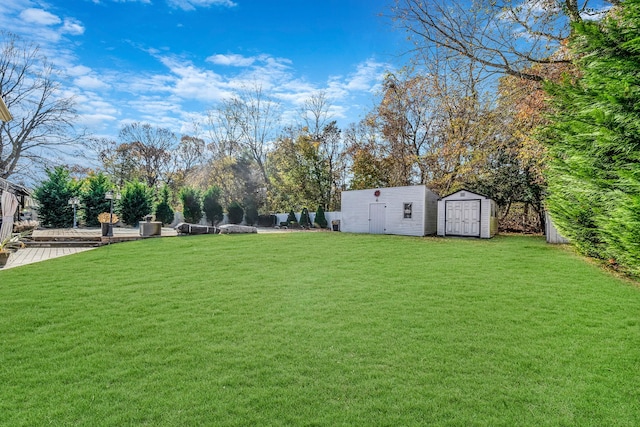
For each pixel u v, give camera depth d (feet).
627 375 11.09
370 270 28.04
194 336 14.56
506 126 47.37
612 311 17.03
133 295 21.08
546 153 31.48
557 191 29.99
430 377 11.07
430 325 15.65
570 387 10.46
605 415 9.09
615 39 16.80
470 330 15.02
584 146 20.86
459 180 72.02
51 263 32.37
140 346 13.53
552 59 36.32
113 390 10.28
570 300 18.93
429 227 61.00
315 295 20.88
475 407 9.46
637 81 15.31
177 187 139.23
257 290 22.13
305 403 9.65
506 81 43.62
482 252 36.50
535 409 9.37
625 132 15.97
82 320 16.57
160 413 9.15
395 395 10.04
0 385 10.57
